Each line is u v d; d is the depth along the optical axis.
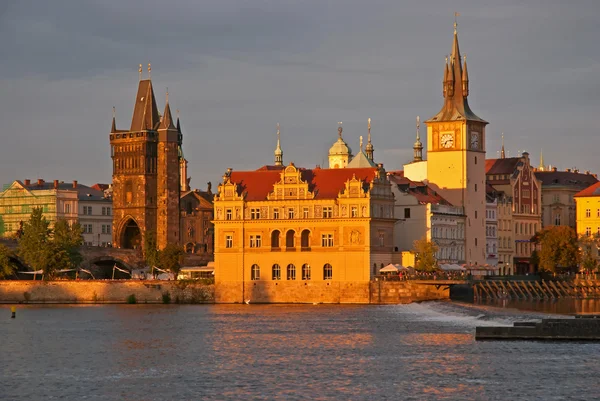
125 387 172.50
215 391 168.25
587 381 169.75
